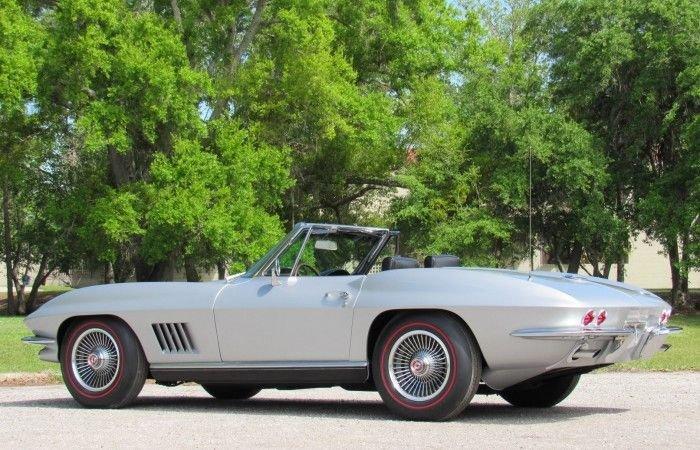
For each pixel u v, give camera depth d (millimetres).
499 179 35594
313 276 7922
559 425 6922
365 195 42812
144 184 31016
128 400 8328
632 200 39750
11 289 46188
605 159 35812
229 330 7996
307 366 7691
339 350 7578
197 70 32656
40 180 40719
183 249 33469
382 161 38031
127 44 29188
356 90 33906
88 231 33219
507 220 36938
